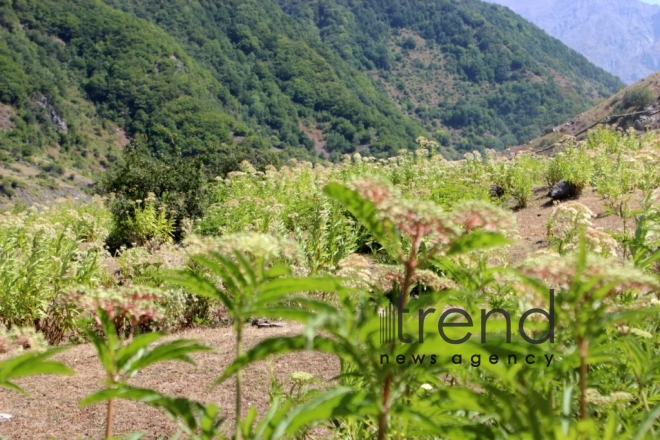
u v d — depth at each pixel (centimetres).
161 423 461
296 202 1234
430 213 163
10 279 705
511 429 183
